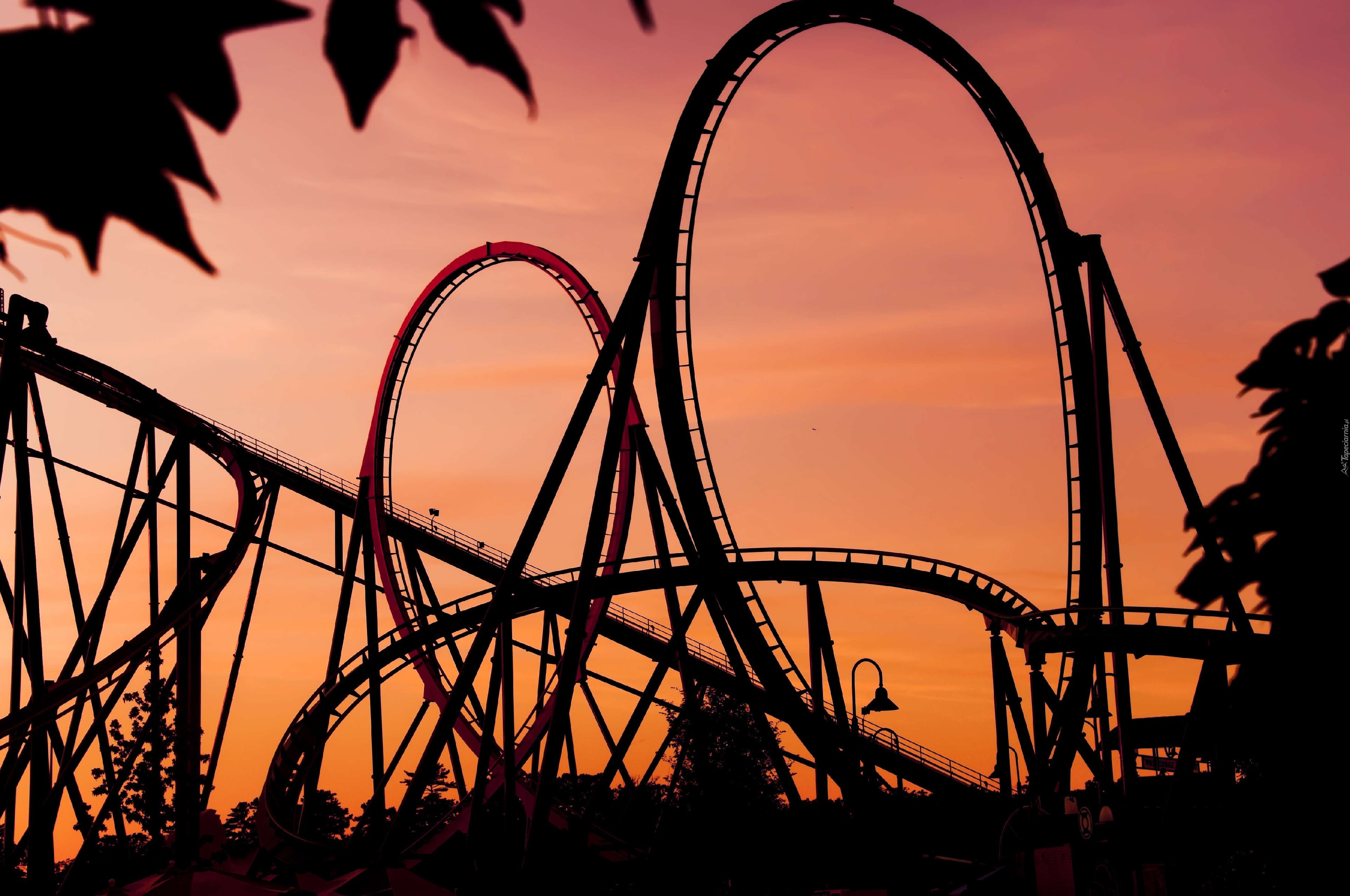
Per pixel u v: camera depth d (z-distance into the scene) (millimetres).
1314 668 7684
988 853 47906
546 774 40500
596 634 54906
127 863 53438
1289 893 10062
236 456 52688
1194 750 34094
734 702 48969
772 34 44875
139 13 2545
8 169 2574
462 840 50562
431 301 61406
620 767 50844
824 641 48844
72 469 52562
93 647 48250
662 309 43469
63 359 48281
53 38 2533
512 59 2877
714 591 43750
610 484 42688
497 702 48188
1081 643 39094
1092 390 45969
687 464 43500
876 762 52469
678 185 43562
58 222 2623
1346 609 5781
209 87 2615
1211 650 34188
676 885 45594
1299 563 5598
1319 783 8797
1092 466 45594
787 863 45625
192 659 50250
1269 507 5477
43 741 43344
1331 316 5242
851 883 45094
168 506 53031
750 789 47094
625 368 43250
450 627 51750
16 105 2543
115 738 56188
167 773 51969
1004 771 43844
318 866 48594
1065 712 42375
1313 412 5328
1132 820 33625
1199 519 5707
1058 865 36125
